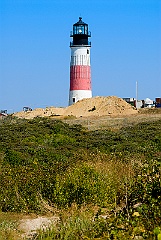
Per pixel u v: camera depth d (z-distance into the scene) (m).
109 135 43.41
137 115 74.81
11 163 28.48
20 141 39.28
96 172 19.03
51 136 42.25
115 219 11.89
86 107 92.06
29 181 19.55
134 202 14.48
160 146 34.97
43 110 94.62
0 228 14.75
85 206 17.03
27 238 14.23
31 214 17.44
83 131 49.31
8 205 18.14
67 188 18.12
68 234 13.20
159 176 14.53
